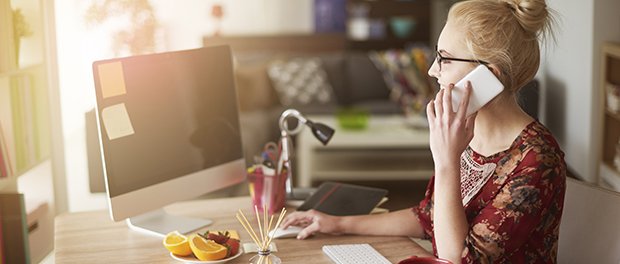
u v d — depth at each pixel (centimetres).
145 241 124
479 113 111
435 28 661
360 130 375
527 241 109
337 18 661
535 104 357
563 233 125
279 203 147
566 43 302
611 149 263
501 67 104
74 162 499
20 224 195
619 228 113
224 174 150
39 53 235
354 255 114
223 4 643
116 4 398
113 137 122
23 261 197
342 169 387
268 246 107
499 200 102
